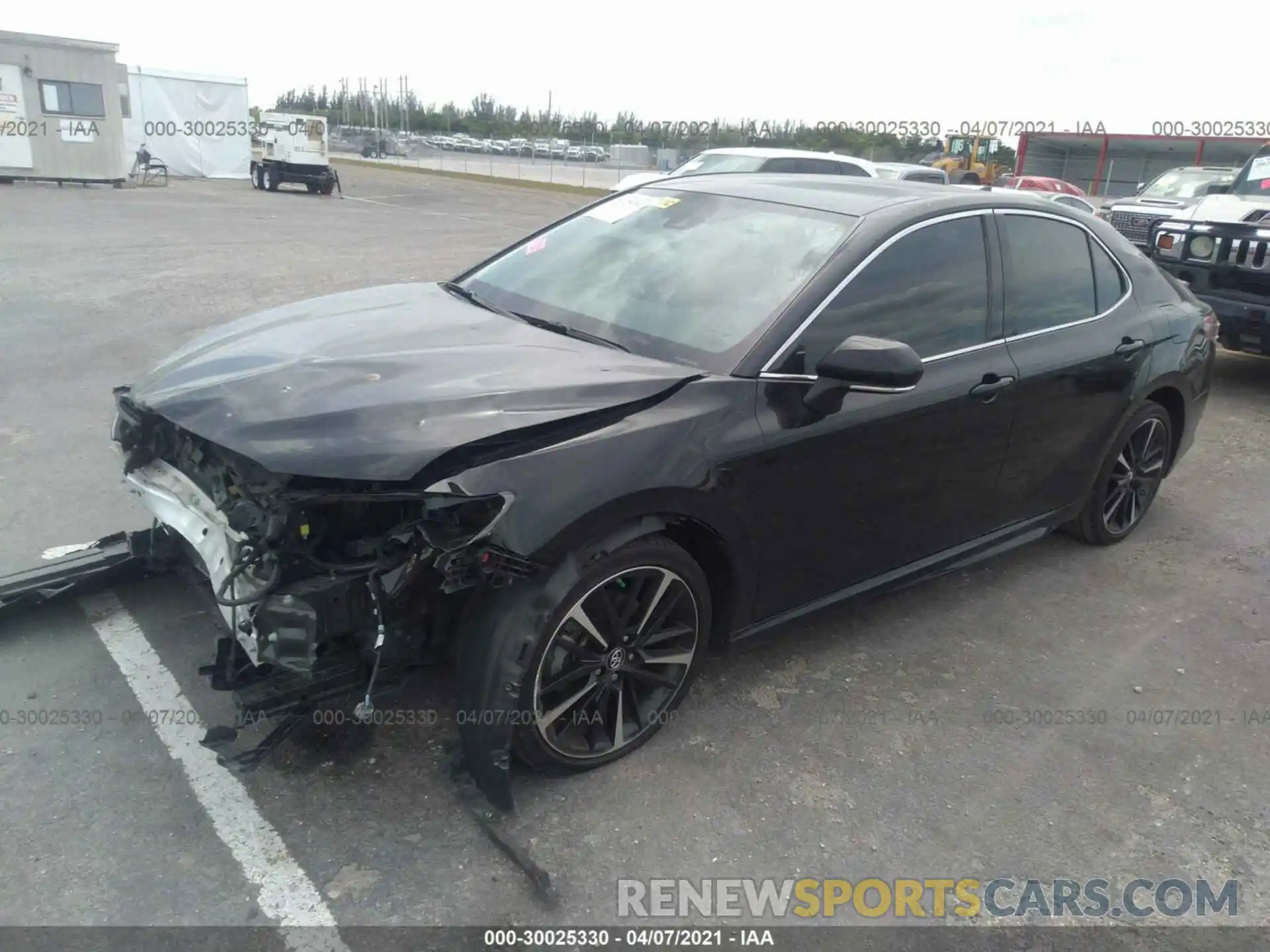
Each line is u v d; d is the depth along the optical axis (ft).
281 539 8.19
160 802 9.11
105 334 27.07
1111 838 9.64
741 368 10.11
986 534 13.48
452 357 9.88
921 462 11.66
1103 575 15.33
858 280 10.97
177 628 11.86
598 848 8.97
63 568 11.93
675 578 9.73
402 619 8.53
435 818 9.14
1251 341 25.88
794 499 10.43
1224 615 14.28
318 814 9.09
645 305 11.31
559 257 12.93
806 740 10.73
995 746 10.89
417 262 44.80
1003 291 12.68
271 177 90.27
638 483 8.93
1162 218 32.17
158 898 8.09
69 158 77.00
